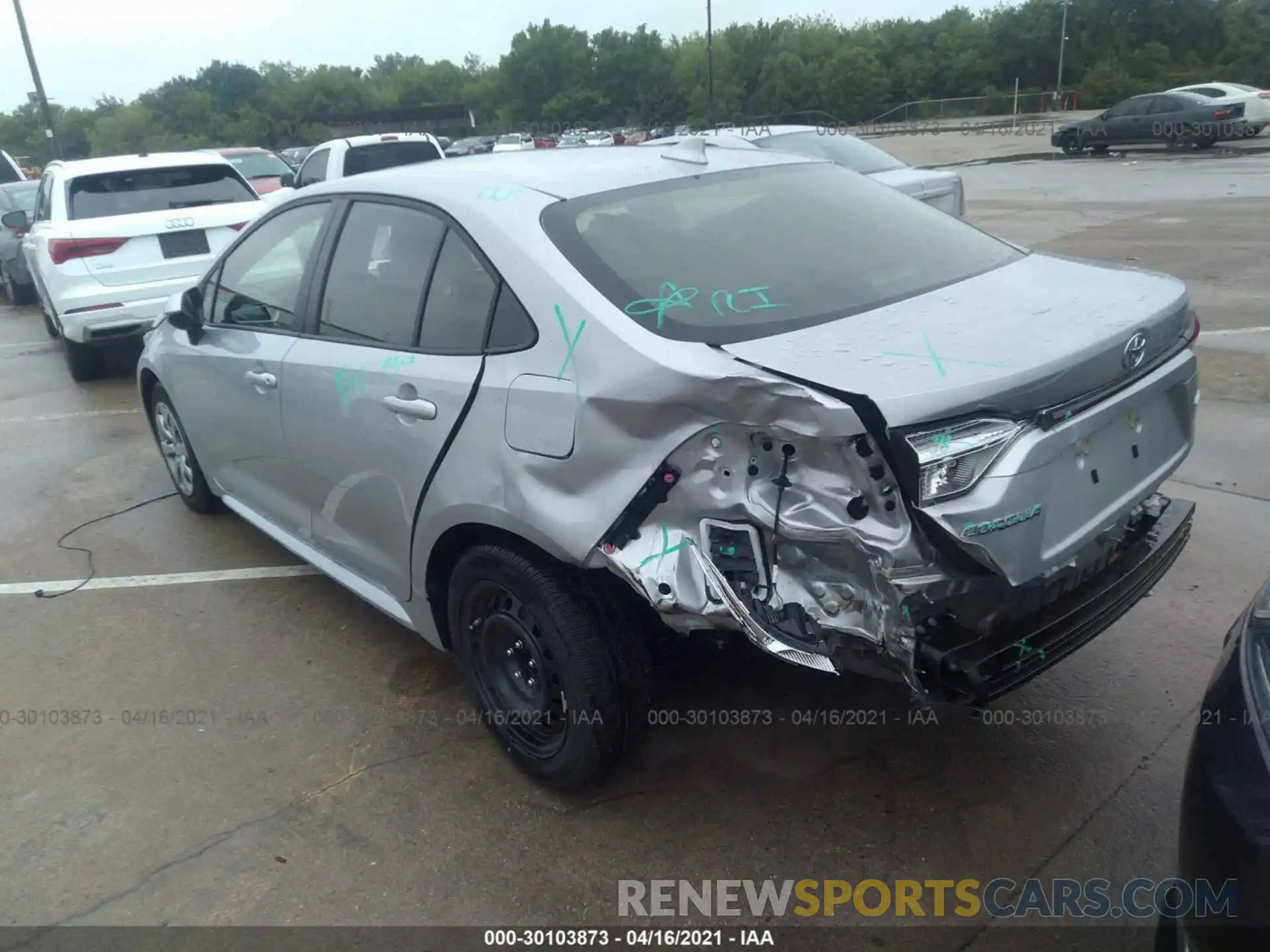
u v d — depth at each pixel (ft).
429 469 10.09
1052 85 215.72
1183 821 6.69
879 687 11.63
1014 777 10.09
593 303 8.87
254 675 12.80
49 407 26.35
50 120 96.84
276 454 13.08
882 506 7.66
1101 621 8.73
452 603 10.52
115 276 26.71
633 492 8.33
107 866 9.66
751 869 9.18
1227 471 16.90
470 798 10.32
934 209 12.21
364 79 358.84
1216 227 39.47
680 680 11.84
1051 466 7.86
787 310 9.00
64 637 14.01
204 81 320.09
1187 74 190.49
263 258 13.57
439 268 10.41
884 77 216.33
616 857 9.41
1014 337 8.38
